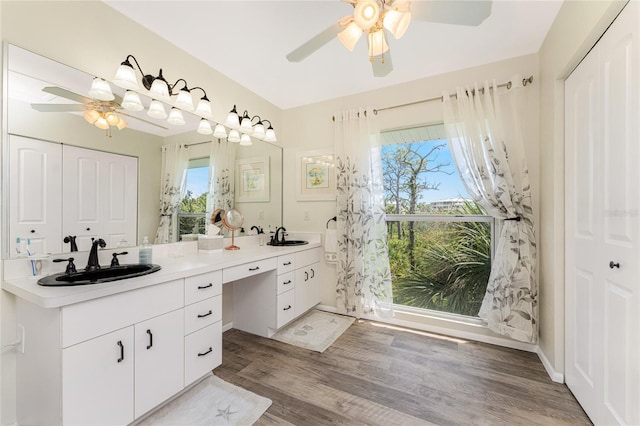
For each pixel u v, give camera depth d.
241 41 2.04
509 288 2.13
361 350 2.21
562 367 1.77
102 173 1.68
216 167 2.46
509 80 2.21
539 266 2.10
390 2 1.23
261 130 2.75
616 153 1.22
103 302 1.22
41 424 1.21
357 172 2.76
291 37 1.99
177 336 1.55
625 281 1.16
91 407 1.19
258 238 2.97
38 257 1.37
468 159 2.29
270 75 2.53
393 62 2.29
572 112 1.63
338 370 1.93
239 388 1.72
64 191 1.51
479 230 2.51
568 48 1.56
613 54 1.23
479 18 1.21
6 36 1.31
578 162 1.56
